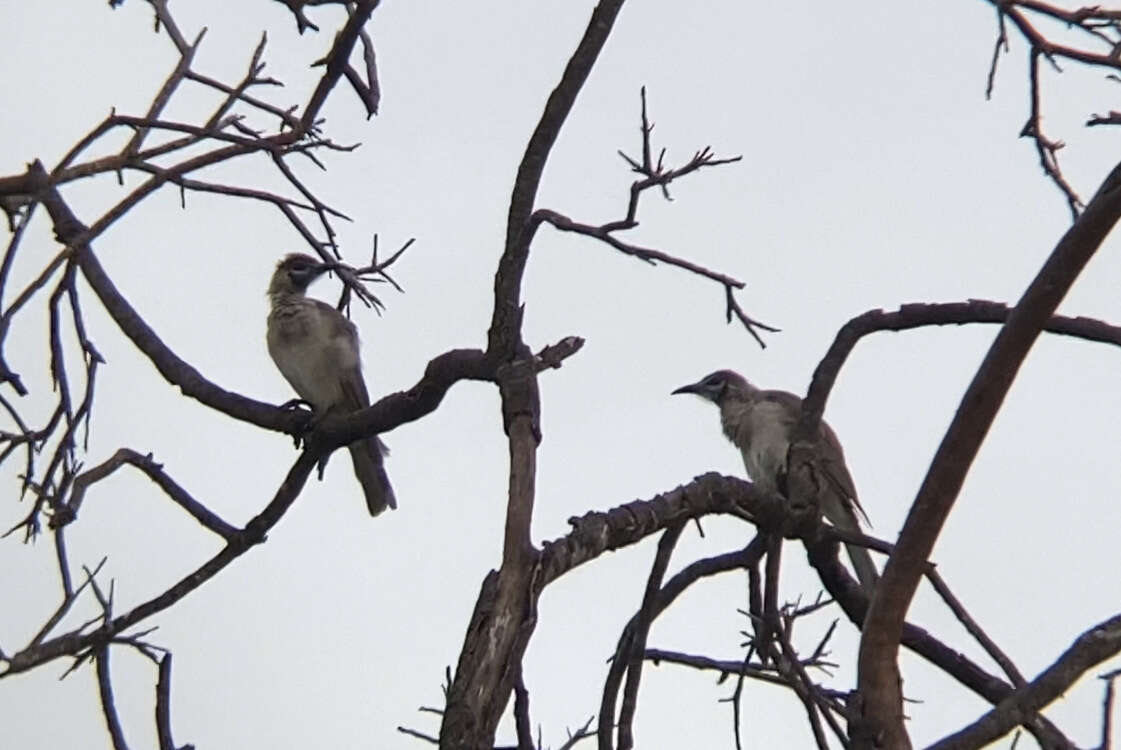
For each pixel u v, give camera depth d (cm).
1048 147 1005
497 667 764
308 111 1077
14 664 1018
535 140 989
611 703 1041
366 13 1059
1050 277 892
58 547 1095
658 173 944
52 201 1274
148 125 998
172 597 1166
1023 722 891
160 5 1081
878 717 947
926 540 941
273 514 1238
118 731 1048
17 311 940
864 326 1159
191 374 1301
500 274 989
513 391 940
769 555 1069
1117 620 913
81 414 1102
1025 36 977
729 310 988
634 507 959
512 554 830
